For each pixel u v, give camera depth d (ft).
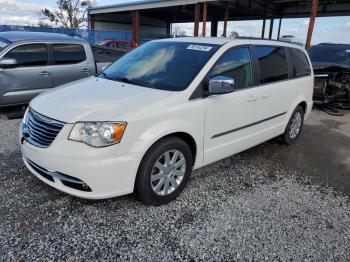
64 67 22.03
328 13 70.64
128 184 9.27
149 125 9.27
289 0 62.80
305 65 17.28
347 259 8.46
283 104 15.28
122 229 9.10
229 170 13.62
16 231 8.71
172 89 10.58
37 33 22.82
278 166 14.53
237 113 12.25
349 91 27.30
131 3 77.36
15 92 19.90
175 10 82.17
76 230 8.94
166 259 8.07
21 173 11.96
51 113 9.34
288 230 9.53
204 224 9.55
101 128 8.63
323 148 17.47
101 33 76.28
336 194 12.12
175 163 10.39
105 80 12.04
